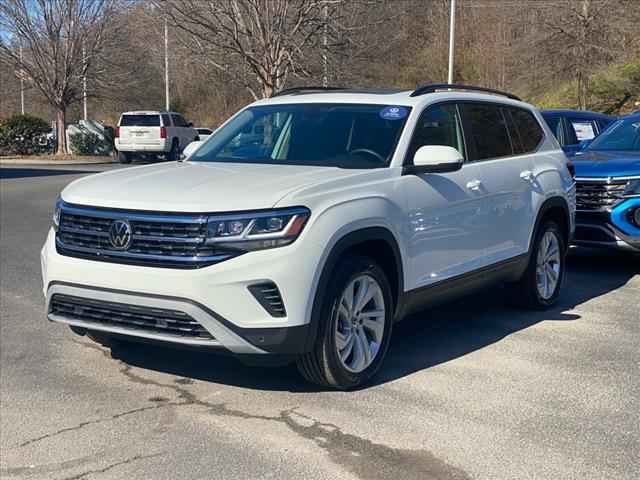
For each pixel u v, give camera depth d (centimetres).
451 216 603
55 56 3559
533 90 4369
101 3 3497
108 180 549
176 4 2059
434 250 589
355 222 506
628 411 498
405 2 3253
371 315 535
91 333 584
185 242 471
